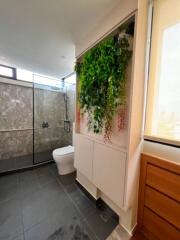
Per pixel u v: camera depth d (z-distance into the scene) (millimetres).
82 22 1475
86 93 1720
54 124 3576
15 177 2324
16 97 3178
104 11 1318
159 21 1120
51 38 1805
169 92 1087
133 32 1185
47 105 3406
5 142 3098
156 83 1173
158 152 1157
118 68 1224
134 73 1102
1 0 1191
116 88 1264
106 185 1399
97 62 1459
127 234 1293
